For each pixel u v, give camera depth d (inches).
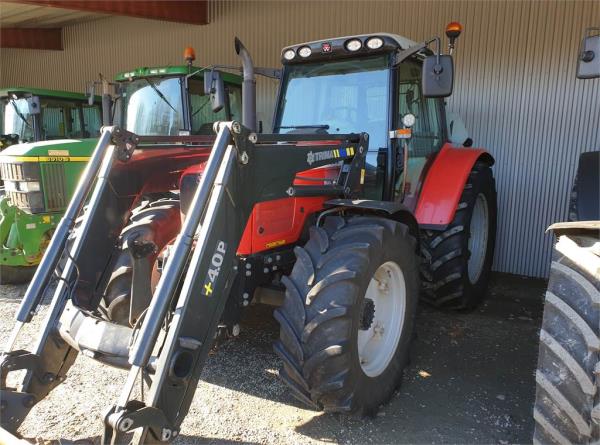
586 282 72.6
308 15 264.2
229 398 107.9
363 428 97.5
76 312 83.4
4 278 185.2
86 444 77.6
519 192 211.5
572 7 192.2
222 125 79.6
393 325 108.9
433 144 154.5
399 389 112.0
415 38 229.9
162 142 102.7
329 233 99.0
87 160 186.1
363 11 244.2
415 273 112.1
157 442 67.9
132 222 102.7
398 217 112.7
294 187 100.4
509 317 159.3
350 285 89.6
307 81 139.2
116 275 95.0
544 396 73.8
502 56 207.9
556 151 201.8
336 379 89.3
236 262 86.8
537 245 210.4
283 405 105.4
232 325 95.0
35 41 392.5
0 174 195.2
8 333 138.6
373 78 129.3
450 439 94.0
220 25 300.2
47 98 233.1
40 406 103.7
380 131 128.5
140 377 72.6
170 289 70.8
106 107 206.7
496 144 213.8
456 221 144.5
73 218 89.8
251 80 110.5
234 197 80.4
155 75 194.9
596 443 69.2
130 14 270.7
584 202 115.8
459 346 136.0
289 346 90.7
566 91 196.9
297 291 92.2
